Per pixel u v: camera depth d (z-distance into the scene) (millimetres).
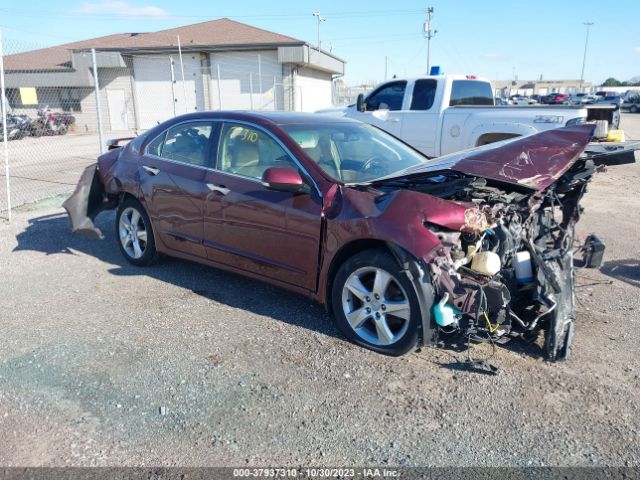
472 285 3396
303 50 27359
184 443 2828
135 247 5582
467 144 8969
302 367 3561
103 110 30312
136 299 4746
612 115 7934
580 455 2729
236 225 4445
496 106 8609
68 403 3172
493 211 3656
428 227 3404
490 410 3096
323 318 4320
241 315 4387
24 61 33438
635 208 8602
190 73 29625
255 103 29328
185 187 4840
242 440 2850
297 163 4141
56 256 6051
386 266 3547
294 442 2836
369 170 4410
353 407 3131
